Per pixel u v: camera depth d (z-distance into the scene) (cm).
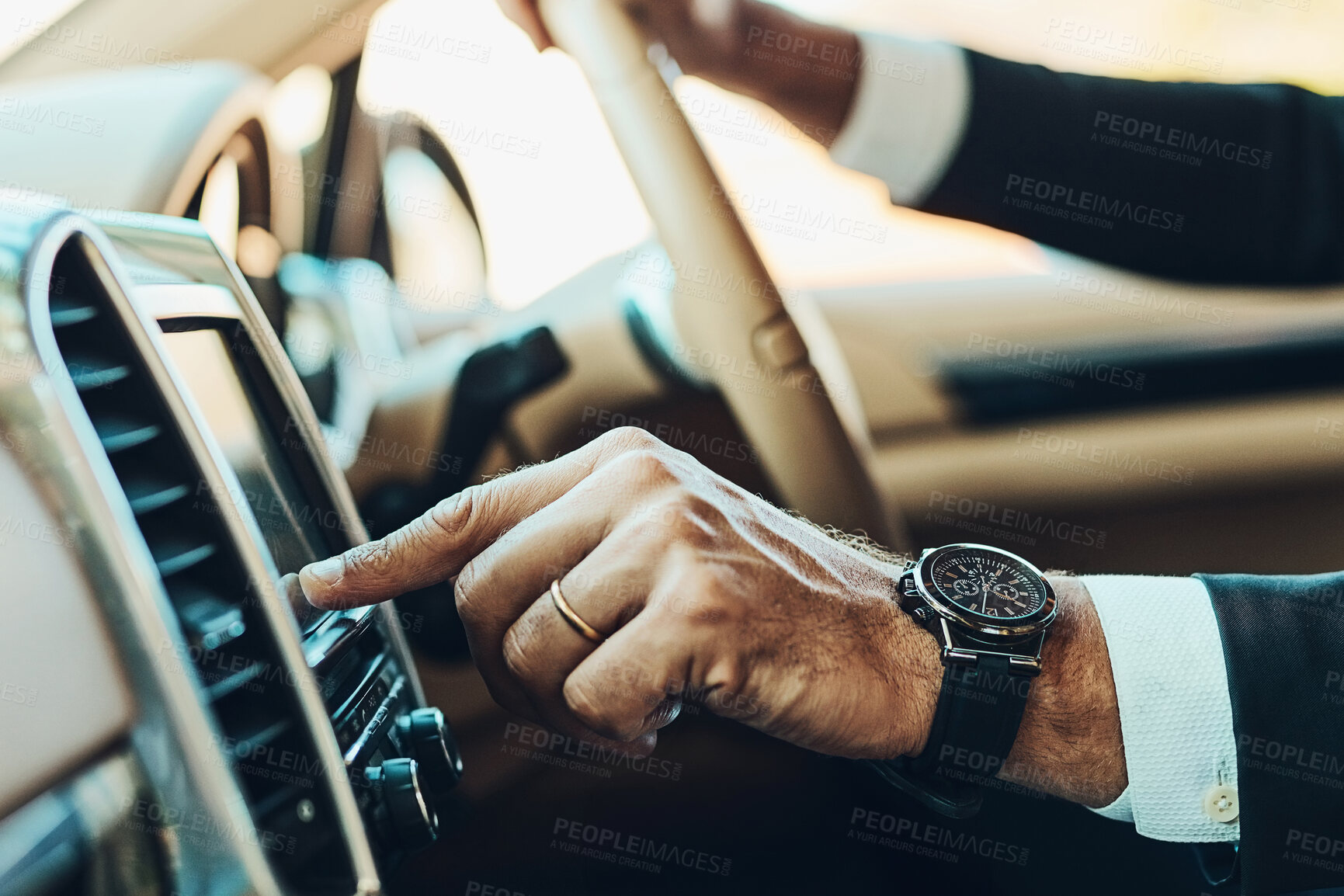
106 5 112
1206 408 170
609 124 115
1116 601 67
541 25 112
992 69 121
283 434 66
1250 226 134
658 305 123
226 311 63
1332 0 201
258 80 114
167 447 48
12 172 96
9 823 36
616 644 49
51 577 39
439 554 55
